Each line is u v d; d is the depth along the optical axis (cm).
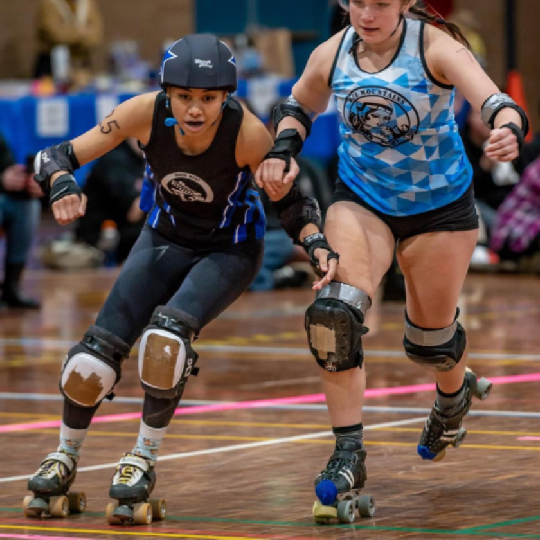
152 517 737
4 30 3453
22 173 1992
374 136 772
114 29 3594
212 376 1327
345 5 783
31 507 749
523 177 2472
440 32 753
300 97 816
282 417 1079
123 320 774
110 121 775
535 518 711
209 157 757
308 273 2389
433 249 787
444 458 896
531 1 3772
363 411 1093
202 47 726
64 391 764
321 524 713
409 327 834
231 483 827
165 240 802
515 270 2506
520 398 1134
